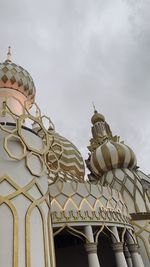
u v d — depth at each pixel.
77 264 18.08
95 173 25.42
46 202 10.28
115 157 23.89
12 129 10.69
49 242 9.50
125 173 23.08
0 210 8.70
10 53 20.09
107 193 16.20
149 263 17.20
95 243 13.42
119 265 13.80
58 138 23.83
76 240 18.53
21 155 10.07
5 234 8.38
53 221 13.37
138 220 19.08
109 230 14.59
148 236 18.38
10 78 16.52
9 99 15.91
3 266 7.85
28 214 9.11
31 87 17.58
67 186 14.93
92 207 14.68
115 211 15.73
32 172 10.09
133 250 16.00
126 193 21.62
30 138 10.95
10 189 9.20
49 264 9.00
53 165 14.59
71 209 14.09
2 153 9.81
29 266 8.20
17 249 8.27
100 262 19.03
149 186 25.20
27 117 11.29
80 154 24.97
